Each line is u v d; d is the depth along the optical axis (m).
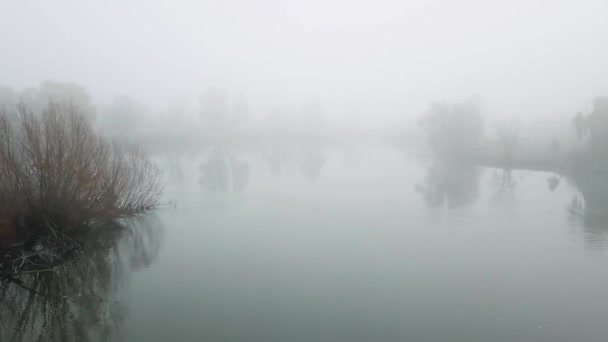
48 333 10.02
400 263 15.55
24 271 12.68
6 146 12.90
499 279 14.13
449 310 11.86
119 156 19.38
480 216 22.83
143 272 14.23
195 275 14.06
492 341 10.21
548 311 11.85
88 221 15.70
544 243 17.98
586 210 24.30
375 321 11.10
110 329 10.32
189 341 9.83
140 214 21.06
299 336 10.24
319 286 13.34
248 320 10.99
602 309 11.96
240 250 16.58
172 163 42.34
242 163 45.16
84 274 13.96
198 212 22.72
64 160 14.10
